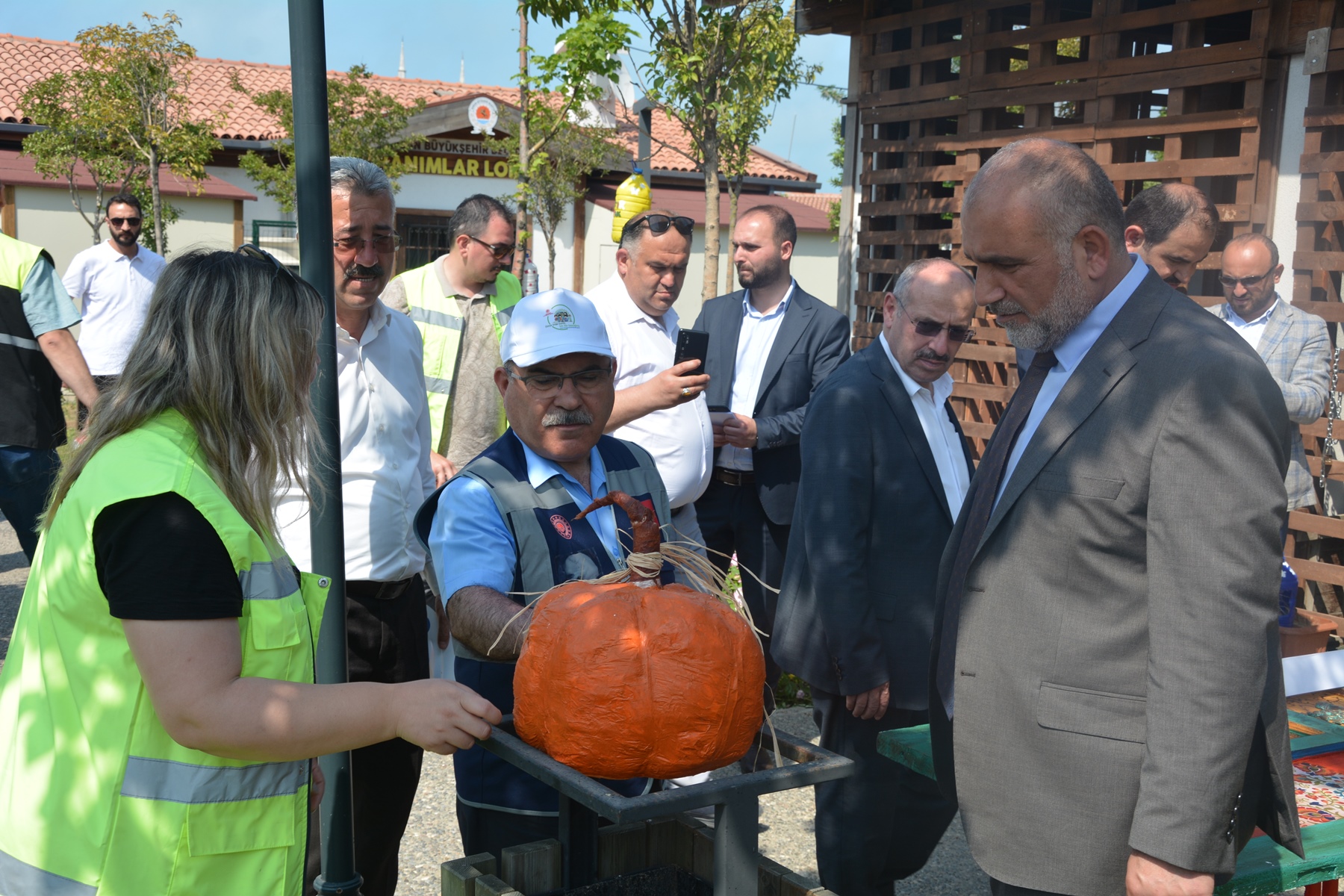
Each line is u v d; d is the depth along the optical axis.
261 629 1.65
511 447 2.41
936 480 3.06
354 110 20.22
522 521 2.29
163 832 1.60
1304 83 5.40
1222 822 1.77
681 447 4.13
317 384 2.43
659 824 2.22
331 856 2.48
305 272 2.42
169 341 1.66
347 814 2.48
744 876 1.70
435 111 23.64
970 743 2.11
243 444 1.68
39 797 1.62
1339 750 2.55
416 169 23.73
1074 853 1.97
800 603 3.19
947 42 7.05
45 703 1.65
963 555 2.24
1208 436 1.82
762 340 4.70
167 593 1.53
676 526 4.20
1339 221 5.25
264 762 1.64
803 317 4.63
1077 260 2.01
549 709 1.67
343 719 1.64
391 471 3.13
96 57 17.27
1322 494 5.32
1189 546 1.81
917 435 3.06
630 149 23.23
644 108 11.91
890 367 3.12
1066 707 1.97
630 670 1.63
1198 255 3.71
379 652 3.11
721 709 1.64
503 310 4.56
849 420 3.04
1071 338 2.08
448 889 1.98
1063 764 1.97
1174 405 1.87
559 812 2.12
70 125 17.25
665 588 1.79
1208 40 6.32
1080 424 1.98
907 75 7.64
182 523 1.55
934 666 2.34
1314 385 4.77
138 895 1.60
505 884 1.90
